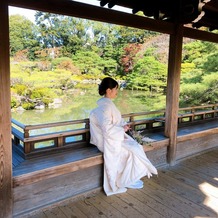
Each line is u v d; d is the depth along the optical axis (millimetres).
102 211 2154
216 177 2938
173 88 3070
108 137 2396
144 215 2100
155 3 2852
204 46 8578
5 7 1710
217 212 2166
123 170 2561
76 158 2354
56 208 2199
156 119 3449
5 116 1802
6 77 1770
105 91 2549
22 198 2045
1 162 1826
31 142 2336
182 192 2537
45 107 7191
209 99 8492
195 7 2561
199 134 3641
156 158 3162
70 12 2055
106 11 2295
